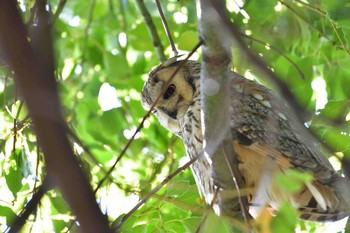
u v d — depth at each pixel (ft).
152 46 49.55
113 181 29.04
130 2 56.75
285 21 43.73
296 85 39.78
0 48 11.68
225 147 25.09
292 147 31.07
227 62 21.48
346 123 31.22
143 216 32.37
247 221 25.63
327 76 45.21
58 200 33.63
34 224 33.53
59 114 11.80
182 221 31.32
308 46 44.78
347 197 29.25
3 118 37.37
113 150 47.70
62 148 11.74
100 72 53.67
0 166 37.04
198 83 36.78
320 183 29.94
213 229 25.59
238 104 33.96
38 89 11.74
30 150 34.91
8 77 33.32
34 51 12.39
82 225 11.85
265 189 29.48
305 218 32.09
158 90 38.42
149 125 49.44
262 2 43.34
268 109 33.91
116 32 54.29
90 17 50.85
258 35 42.47
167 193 31.81
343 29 39.32
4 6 11.48
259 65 15.24
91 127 48.49
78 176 11.84
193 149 34.99
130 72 51.90
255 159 31.53
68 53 53.88
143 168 46.98
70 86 52.26
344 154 30.40
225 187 26.40
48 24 14.93
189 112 35.24
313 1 43.27
